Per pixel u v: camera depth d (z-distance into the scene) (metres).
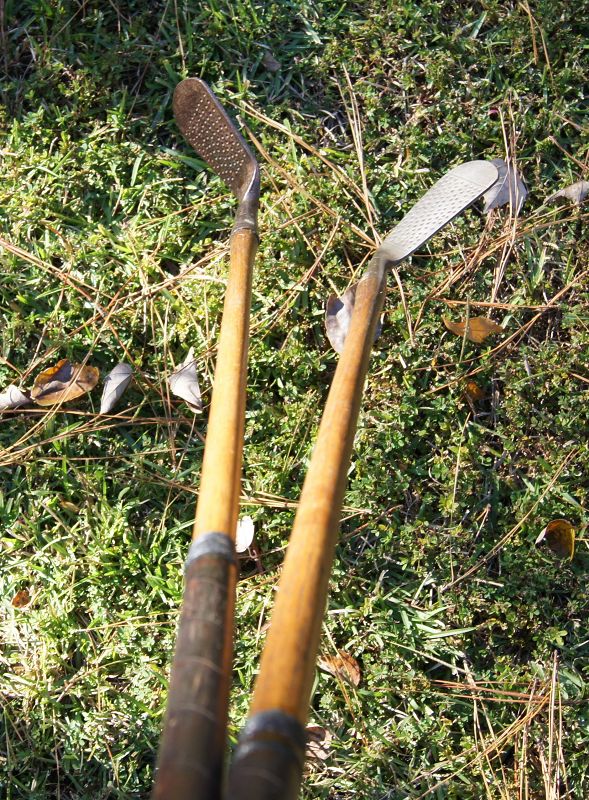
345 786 0.74
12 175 0.88
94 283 0.86
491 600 0.80
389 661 0.77
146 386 0.83
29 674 0.76
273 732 0.38
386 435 0.81
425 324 0.85
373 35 0.93
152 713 0.75
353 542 0.81
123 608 0.78
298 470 0.82
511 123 0.91
